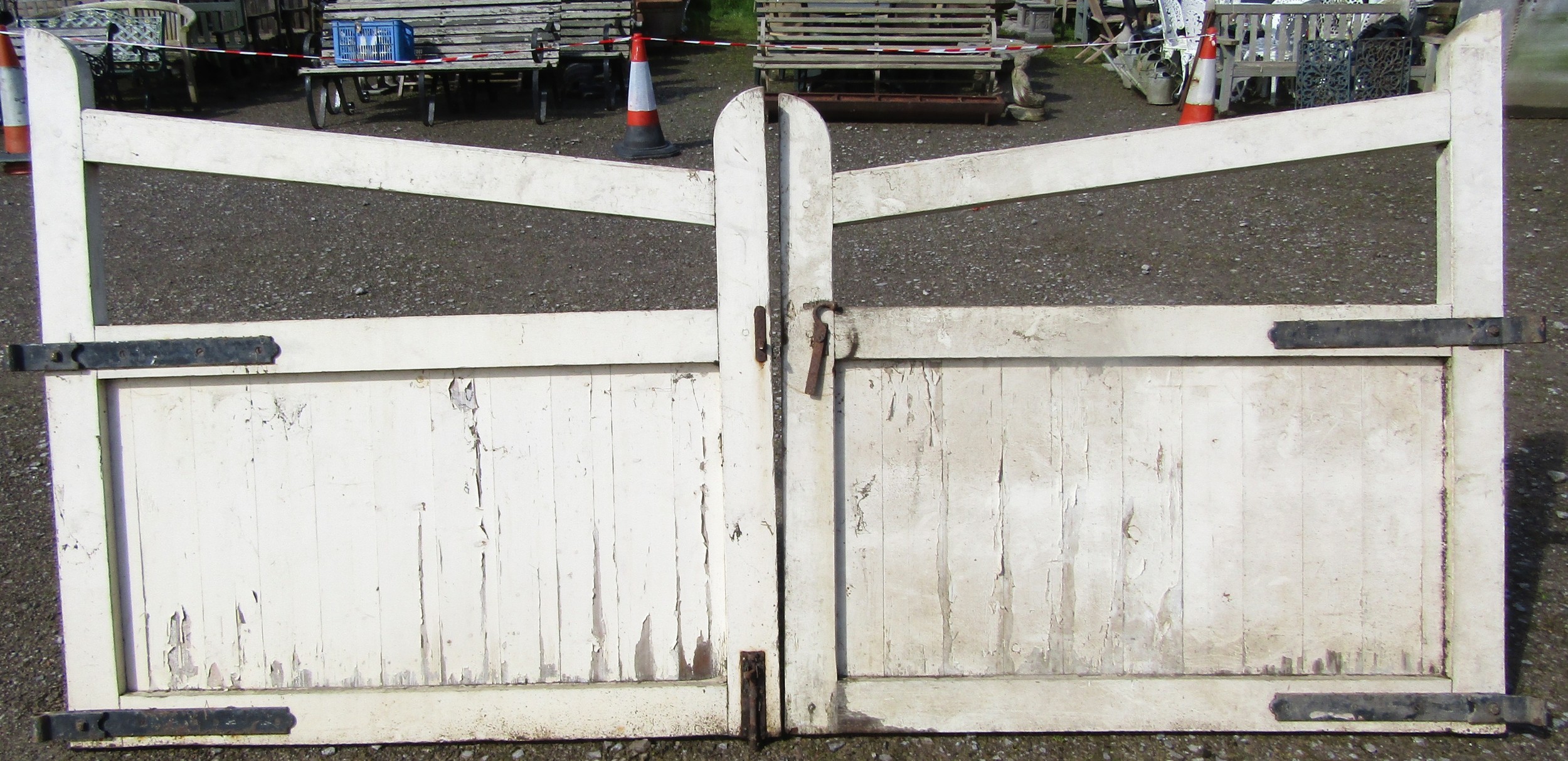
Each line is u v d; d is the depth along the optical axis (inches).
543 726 109.7
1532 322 103.7
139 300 226.1
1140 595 110.0
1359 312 105.3
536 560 109.7
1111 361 107.4
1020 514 109.3
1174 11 391.2
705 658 110.4
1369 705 108.2
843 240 251.6
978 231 256.1
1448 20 357.4
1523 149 299.9
